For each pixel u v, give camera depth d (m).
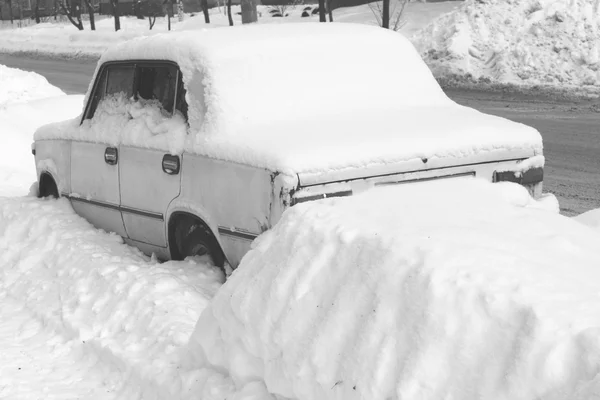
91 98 6.38
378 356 2.82
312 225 3.51
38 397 4.14
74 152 6.48
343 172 4.36
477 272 2.82
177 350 4.12
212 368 3.70
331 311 3.11
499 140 4.86
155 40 5.73
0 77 17.66
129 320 4.64
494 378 2.51
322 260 3.33
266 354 3.29
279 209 4.27
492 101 17.52
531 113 15.45
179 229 5.39
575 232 3.46
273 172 4.30
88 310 4.98
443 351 2.67
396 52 5.83
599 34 20.06
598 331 2.41
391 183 4.52
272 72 5.25
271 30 5.68
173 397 3.73
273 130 4.77
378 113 5.18
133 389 4.05
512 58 20.50
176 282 4.87
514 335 2.56
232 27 5.87
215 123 4.96
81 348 4.64
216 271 5.10
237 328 3.49
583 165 10.54
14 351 4.77
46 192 7.23
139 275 5.02
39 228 6.36
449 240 3.11
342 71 5.47
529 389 2.42
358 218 3.50
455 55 21.69
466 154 4.73
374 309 2.95
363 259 3.16
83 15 60.75
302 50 5.48
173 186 5.21
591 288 2.72
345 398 2.86
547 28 20.80
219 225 4.80
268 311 3.35
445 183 4.26
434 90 5.72
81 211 6.48
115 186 5.90
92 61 36.84
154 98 5.68
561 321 2.51
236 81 5.13
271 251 3.59
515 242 3.18
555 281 2.75
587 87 18.34
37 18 61.28
